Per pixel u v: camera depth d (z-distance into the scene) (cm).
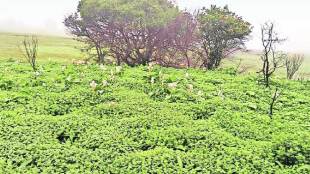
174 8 4028
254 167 1319
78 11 4225
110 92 2189
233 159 1354
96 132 1559
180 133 1529
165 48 4078
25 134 1528
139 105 1923
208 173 1253
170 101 2097
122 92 2175
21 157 1323
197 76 2791
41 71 2633
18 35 11594
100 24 4119
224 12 3916
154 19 3897
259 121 1814
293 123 1809
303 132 1614
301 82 3028
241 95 2306
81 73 2641
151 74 2567
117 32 4106
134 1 4006
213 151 1402
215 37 3794
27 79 2431
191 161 1320
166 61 4159
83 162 1302
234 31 3753
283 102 2234
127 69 2925
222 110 1920
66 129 1583
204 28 3809
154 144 1468
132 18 3953
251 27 3869
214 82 2688
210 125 1692
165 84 2305
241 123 1762
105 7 3972
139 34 4025
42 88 2219
